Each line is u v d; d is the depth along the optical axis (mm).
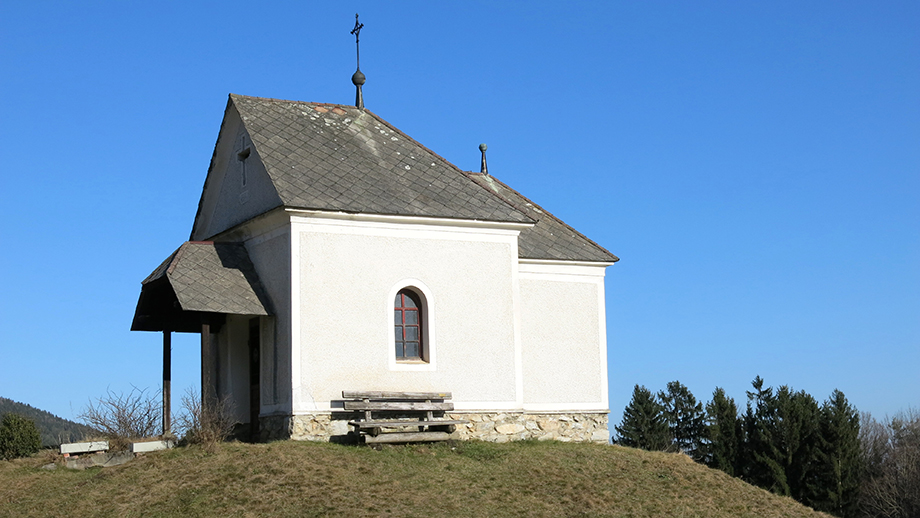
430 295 20875
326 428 19359
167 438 19438
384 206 20484
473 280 21359
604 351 23484
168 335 21438
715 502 18359
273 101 23203
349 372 19766
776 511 18344
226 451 18000
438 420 19859
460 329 21078
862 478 45344
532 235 23766
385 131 23641
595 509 16781
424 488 16750
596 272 23750
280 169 20734
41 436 23266
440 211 21000
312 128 22719
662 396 50469
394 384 20172
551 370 22812
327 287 19812
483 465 18641
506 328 21531
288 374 19406
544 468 18781
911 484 43531
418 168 22469
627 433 49156
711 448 45562
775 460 42812
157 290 21344
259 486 16062
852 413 43281
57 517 15359
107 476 17328
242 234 21625
